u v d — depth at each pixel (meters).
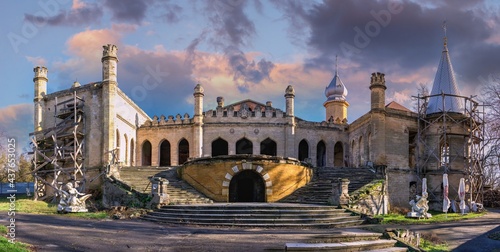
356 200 30.70
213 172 34.94
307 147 53.78
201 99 49.81
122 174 38.50
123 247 17.11
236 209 26.59
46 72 47.03
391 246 19.59
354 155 49.59
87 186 40.00
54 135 40.47
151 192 30.72
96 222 24.44
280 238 19.70
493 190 49.19
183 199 31.89
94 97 42.00
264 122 49.88
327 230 22.98
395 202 40.62
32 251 15.45
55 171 38.94
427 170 42.62
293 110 50.25
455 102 44.50
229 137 49.53
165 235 20.08
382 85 41.78
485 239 22.27
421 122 43.88
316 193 34.00
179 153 51.38
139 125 51.25
